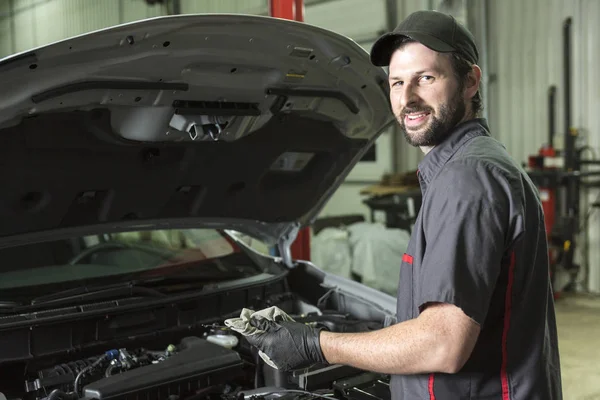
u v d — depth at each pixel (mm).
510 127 7055
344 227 6750
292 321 1543
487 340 1347
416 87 1425
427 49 1395
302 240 4363
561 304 6207
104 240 2467
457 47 1396
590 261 6633
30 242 2160
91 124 1880
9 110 1653
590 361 4613
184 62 1781
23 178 1931
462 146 1443
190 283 2357
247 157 2301
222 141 2164
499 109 7121
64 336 1983
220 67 1860
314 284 2719
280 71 1972
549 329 1460
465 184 1295
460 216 1270
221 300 2332
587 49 6449
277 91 2045
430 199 1348
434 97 1410
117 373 1867
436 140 1464
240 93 1997
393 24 7535
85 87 1710
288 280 2811
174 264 2480
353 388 1937
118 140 1984
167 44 1691
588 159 6555
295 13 4227
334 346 1400
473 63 1444
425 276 1278
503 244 1285
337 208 8289
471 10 7148
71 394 1760
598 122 6488
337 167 2537
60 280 2195
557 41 6598
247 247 2752
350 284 2604
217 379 1898
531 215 1359
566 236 6223
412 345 1265
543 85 6746
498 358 1343
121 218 2314
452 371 1253
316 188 2602
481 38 7102
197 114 1987
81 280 2217
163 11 8117
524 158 6977
